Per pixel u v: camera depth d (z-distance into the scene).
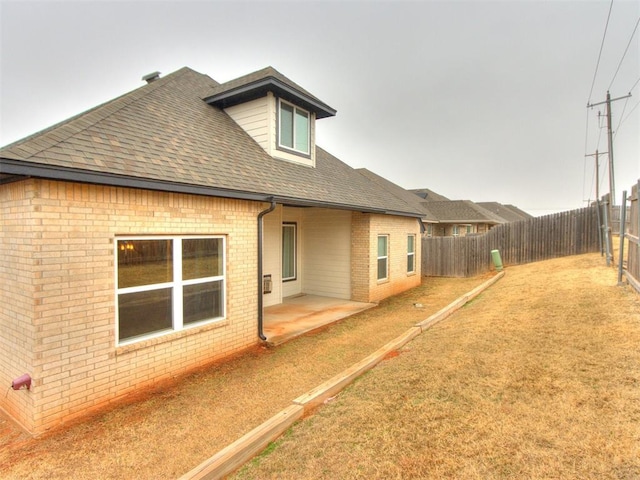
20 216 4.03
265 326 8.10
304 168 9.80
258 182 7.03
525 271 12.86
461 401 3.67
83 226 4.27
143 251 5.03
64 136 4.65
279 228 10.52
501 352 4.89
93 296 4.36
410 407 3.67
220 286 6.24
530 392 3.69
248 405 4.42
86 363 4.30
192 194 5.59
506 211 48.31
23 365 4.04
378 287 11.38
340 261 11.37
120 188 4.66
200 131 7.57
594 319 5.65
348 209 9.47
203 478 2.76
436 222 28.42
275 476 2.83
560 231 15.16
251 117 9.09
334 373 5.41
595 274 9.17
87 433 3.85
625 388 3.49
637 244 6.78
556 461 2.61
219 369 5.64
